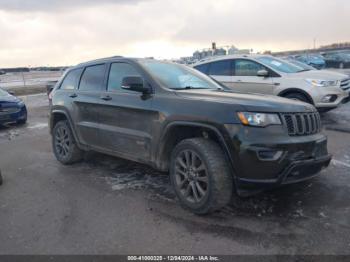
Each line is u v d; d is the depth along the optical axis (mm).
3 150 7535
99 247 3279
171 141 4219
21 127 10648
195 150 3787
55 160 6434
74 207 4203
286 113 3668
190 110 3885
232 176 3668
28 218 3936
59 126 6105
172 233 3486
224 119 3604
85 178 5285
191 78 4953
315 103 8305
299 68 9352
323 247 3137
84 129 5465
